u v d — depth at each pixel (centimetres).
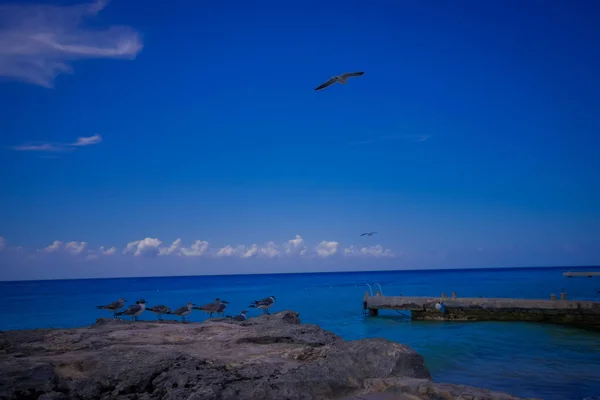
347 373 1276
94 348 1528
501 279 12544
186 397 1066
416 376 1330
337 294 7600
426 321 3712
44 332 1819
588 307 3188
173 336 1756
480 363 2014
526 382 1669
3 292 9950
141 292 9081
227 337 1741
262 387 1130
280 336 1717
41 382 1119
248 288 10638
